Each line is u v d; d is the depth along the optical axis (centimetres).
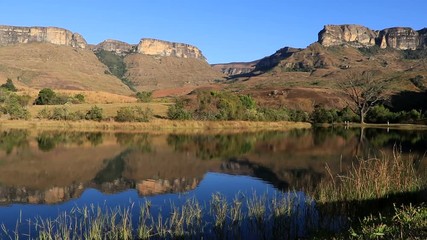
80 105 9344
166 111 8588
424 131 7406
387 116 10569
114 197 2133
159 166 3125
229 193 2208
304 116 10175
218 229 1498
